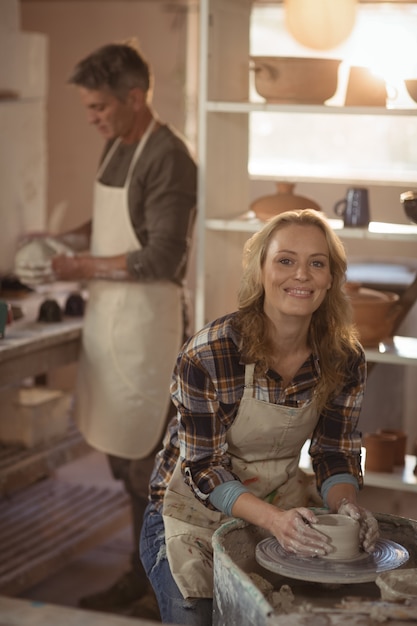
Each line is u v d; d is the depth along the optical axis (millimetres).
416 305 3965
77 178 5332
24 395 3994
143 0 5102
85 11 5195
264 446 2312
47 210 5383
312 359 2271
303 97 3254
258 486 2332
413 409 4164
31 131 4570
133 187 3568
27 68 4516
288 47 4434
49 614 1591
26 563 3629
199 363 2203
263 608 1725
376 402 4078
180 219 3512
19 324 3822
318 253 2154
